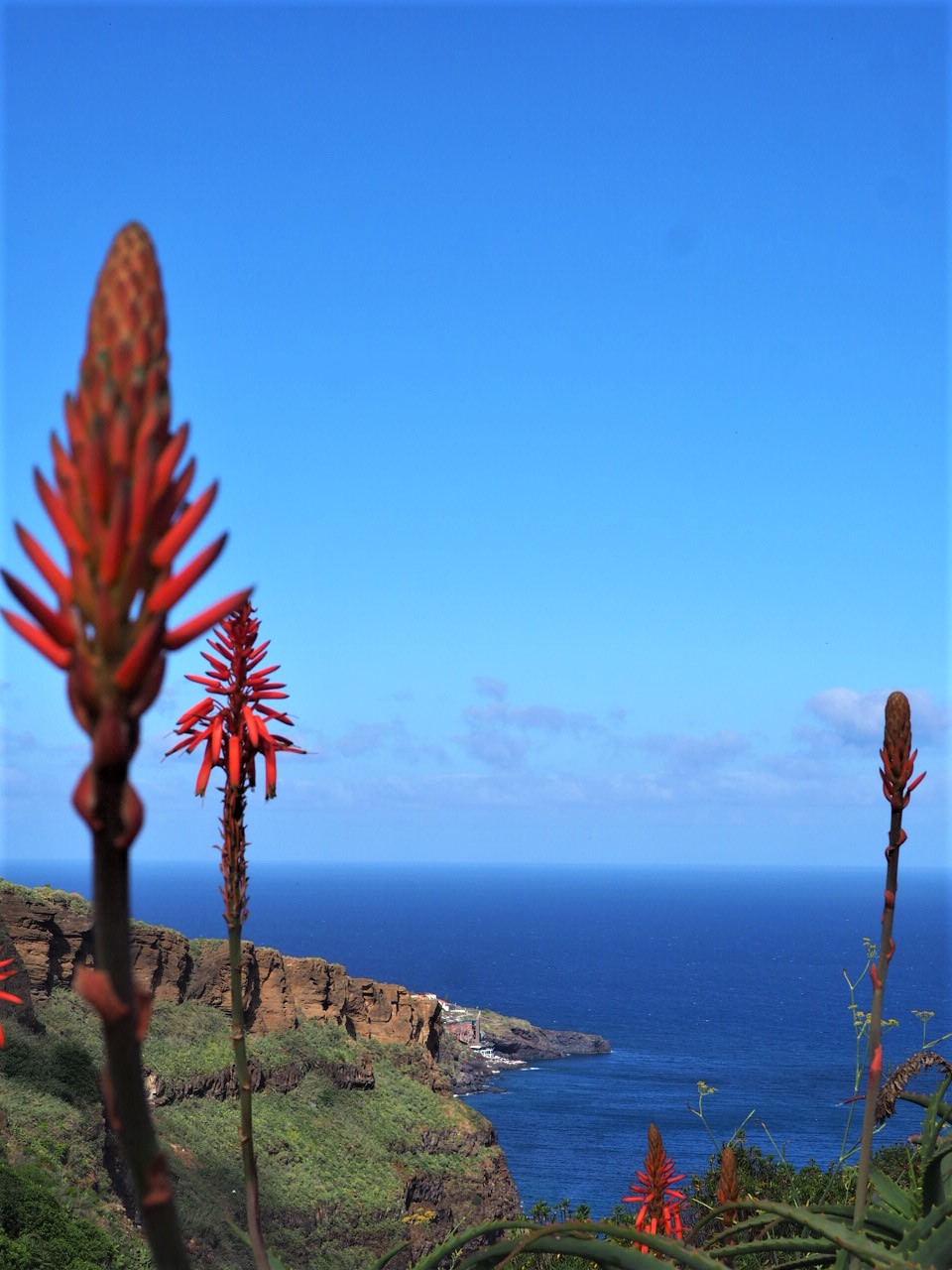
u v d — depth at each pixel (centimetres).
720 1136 7525
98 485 143
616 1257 281
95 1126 3622
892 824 362
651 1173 634
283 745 627
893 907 362
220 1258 3678
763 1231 443
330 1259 4494
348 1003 6556
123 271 151
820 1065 11912
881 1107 358
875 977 363
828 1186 702
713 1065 12462
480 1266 296
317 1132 5428
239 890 561
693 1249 274
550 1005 17888
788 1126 7706
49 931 4556
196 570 148
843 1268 324
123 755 140
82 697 141
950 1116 373
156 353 151
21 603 140
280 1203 4625
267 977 5972
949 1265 319
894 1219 348
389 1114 5919
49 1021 4247
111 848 144
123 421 143
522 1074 12256
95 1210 3139
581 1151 8500
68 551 145
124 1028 147
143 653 140
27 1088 3619
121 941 146
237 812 589
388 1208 5053
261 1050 5594
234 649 629
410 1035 6781
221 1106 5194
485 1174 5906
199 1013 5644
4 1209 2773
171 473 150
